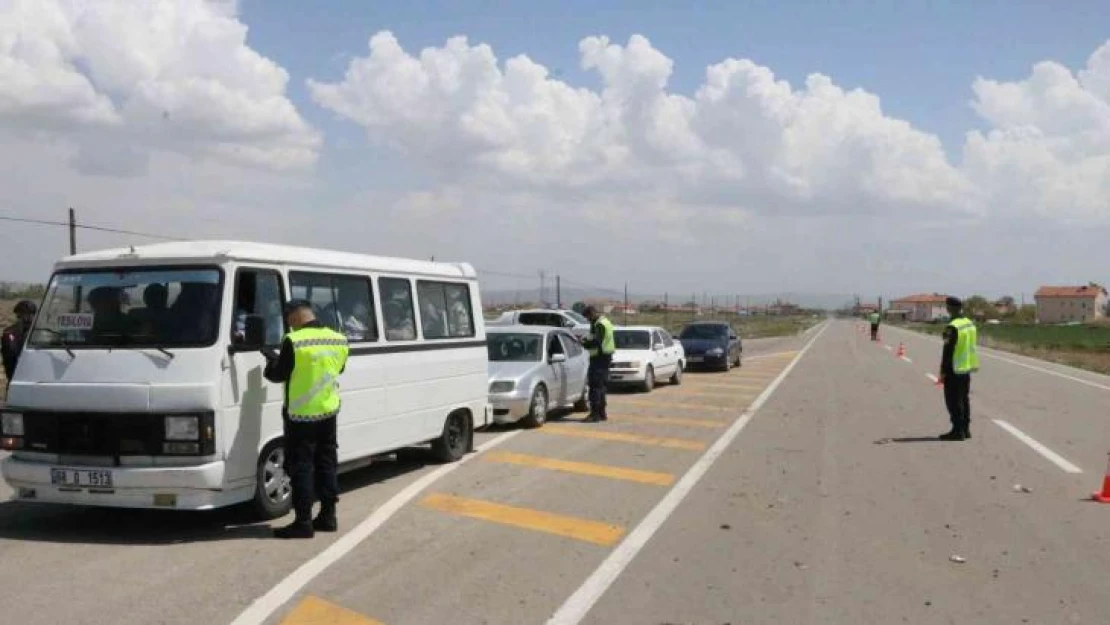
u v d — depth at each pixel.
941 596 5.67
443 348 10.30
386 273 9.34
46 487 6.90
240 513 7.83
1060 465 10.41
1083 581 5.98
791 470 10.09
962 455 11.14
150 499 6.73
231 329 7.07
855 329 93.69
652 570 6.21
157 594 5.56
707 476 9.73
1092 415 15.47
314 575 5.99
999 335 68.94
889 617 5.28
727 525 7.50
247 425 7.14
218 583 5.80
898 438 12.66
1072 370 28.59
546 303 61.56
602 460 10.76
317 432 7.05
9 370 10.67
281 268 7.75
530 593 5.69
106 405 6.82
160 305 7.13
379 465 10.35
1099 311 185.62
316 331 7.12
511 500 8.45
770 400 18.16
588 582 5.93
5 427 7.09
